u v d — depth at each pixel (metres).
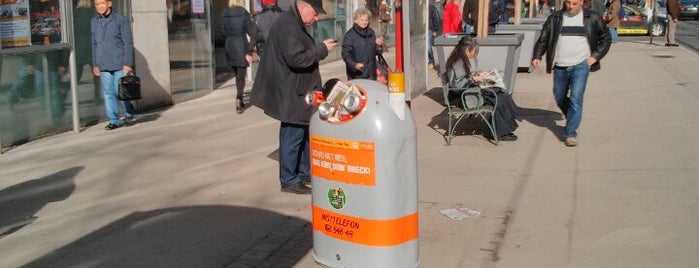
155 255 5.11
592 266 4.74
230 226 5.70
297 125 6.43
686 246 5.06
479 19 11.61
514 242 5.21
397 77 4.02
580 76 8.05
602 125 9.34
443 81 8.75
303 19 6.12
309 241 5.33
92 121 10.14
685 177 6.77
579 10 8.05
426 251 5.05
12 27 8.58
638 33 27.33
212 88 13.41
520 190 6.48
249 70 14.95
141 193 6.66
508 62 11.04
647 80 13.53
